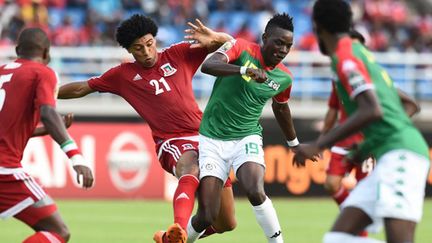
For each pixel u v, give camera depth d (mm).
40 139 60719
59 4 83750
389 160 21672
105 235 41750
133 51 29938
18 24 77312
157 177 62406
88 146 62281
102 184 62094
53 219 23719
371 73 21734
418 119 70875
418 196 21562
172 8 82250
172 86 30297
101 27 79688
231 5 85750
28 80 23453
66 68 73062
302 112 69562
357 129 20859
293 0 88938
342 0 22078
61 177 61125
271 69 29453
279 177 64125
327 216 52969
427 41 85812
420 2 97812
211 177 28922
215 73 27719
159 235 28516
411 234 21391
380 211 21422
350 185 58500
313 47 81438
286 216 52562
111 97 67812
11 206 23547
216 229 31234
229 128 29344
